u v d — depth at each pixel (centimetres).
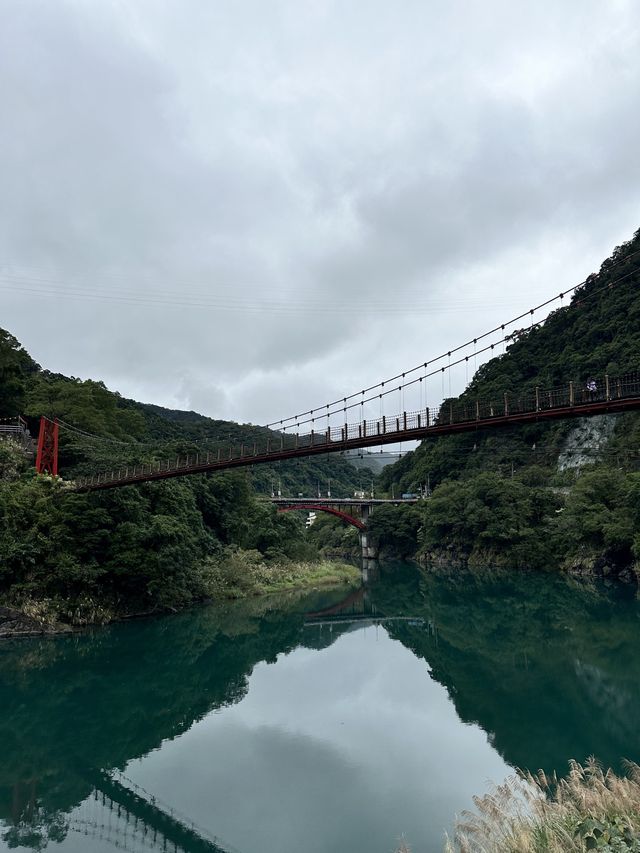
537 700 2319
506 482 7950
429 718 2141
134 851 1313
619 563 5869
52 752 1895
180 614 4241
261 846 1302
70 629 3441
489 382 10538
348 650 3372
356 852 1252
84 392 6856
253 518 6681
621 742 1864
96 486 3809
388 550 10412
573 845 850
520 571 7050
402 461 14762
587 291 10338
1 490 3722
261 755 1828
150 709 2297
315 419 4931
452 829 1339
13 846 1346
